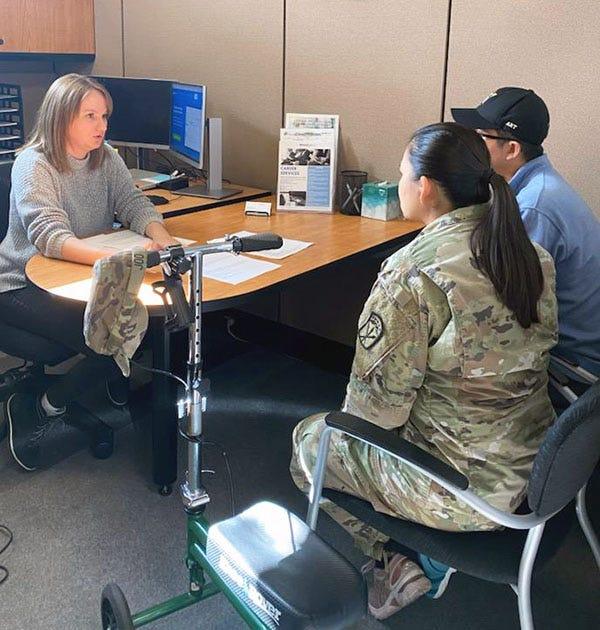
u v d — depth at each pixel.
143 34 3.74
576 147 2.55
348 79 3.05
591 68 2.46
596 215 2.57
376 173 3.07
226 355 3.37
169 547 2.09
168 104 3.32
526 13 2.55
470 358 1.40
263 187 3.47
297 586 1.33
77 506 2.26
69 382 2.35
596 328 2.02
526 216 1.96
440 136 1.48
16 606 1.86
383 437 1.40
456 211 1.47
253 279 2.06
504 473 1.45
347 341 3.31
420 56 2.83
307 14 3.10
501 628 1.86
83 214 2.43
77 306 2.27
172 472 2.31
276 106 3.32
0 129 3.81
